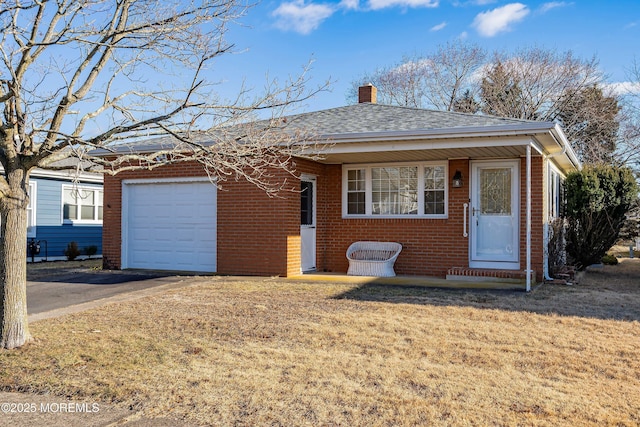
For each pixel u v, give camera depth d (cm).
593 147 2830
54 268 1456
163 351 620
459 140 1038
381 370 550
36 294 990
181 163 1309
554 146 1129
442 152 1128
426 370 550
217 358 594
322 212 1357
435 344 639
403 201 1290
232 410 459
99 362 581
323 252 1357
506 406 460
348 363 573
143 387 510
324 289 1019
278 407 463
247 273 1237
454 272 1155
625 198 1326
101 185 2077
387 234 1292
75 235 1955
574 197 1359
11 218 641
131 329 721
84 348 632
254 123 898
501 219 1199
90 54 681
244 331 704
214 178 1262
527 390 496
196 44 708
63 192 1912
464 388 500
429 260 1248
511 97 3188
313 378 529
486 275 1127
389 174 1304
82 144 643
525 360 582
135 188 1379
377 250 1291
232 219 1256
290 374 541
